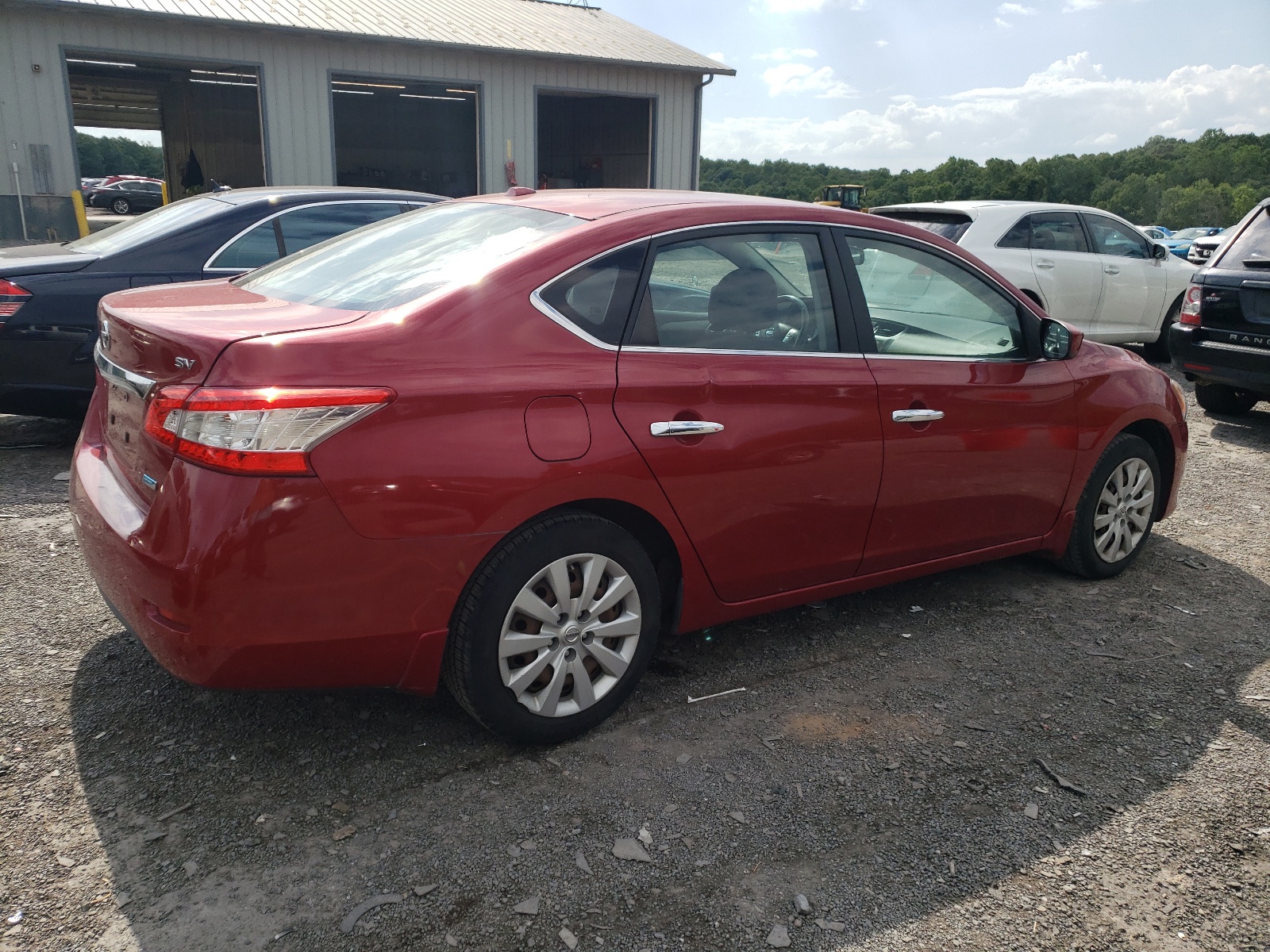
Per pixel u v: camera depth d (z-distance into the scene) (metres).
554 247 2.76
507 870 2.31
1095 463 4.14
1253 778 2.82
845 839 2.47
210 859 2.30
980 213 9.20
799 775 2.75
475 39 18.30
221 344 2.29
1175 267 10.36
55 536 4.33
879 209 10.04
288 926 2.11
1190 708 3.22
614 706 2.94
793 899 2.25
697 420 2.88
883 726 3.04
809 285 3.25
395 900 2.20
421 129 30.16
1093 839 2.51
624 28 22.77
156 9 15.06
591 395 2.67
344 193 6.46
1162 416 4.36
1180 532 5.09
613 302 2.80
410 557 2.42
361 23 17.41
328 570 2.33
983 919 2.21
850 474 3.27
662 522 2.87
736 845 2.44
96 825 2.41
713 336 2.99
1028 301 3.89
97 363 2.85
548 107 29.94
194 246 5.81
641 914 2.19
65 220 15.23
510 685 2.68
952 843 2.48
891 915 2.21
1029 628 3.82
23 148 14.74
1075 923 2.21
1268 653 3.66
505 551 2.60
